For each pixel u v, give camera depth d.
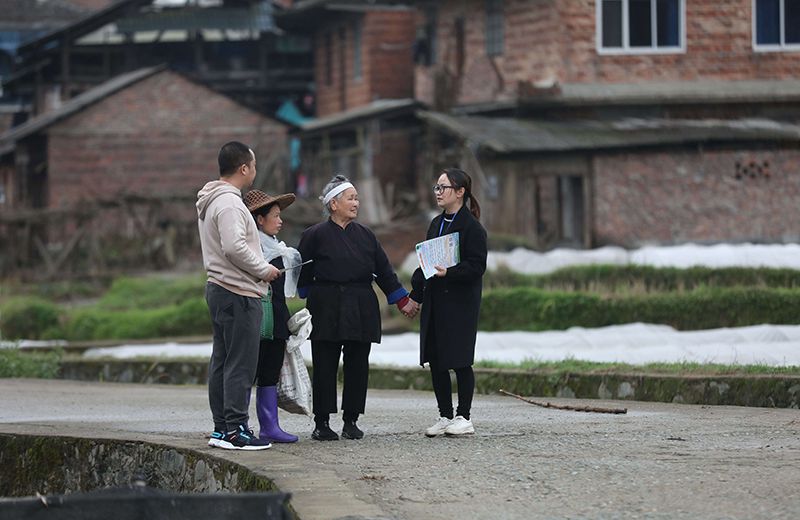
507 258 72.56
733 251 68.12
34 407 34.91
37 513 16.95
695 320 55.56
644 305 56.34
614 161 84.44
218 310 23.95
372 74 118.19
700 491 18.86
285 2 152.25
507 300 58.84
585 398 35.50
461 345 26.00
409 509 18.03
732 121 89.50
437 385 26.33
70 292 84.31
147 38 137.38
